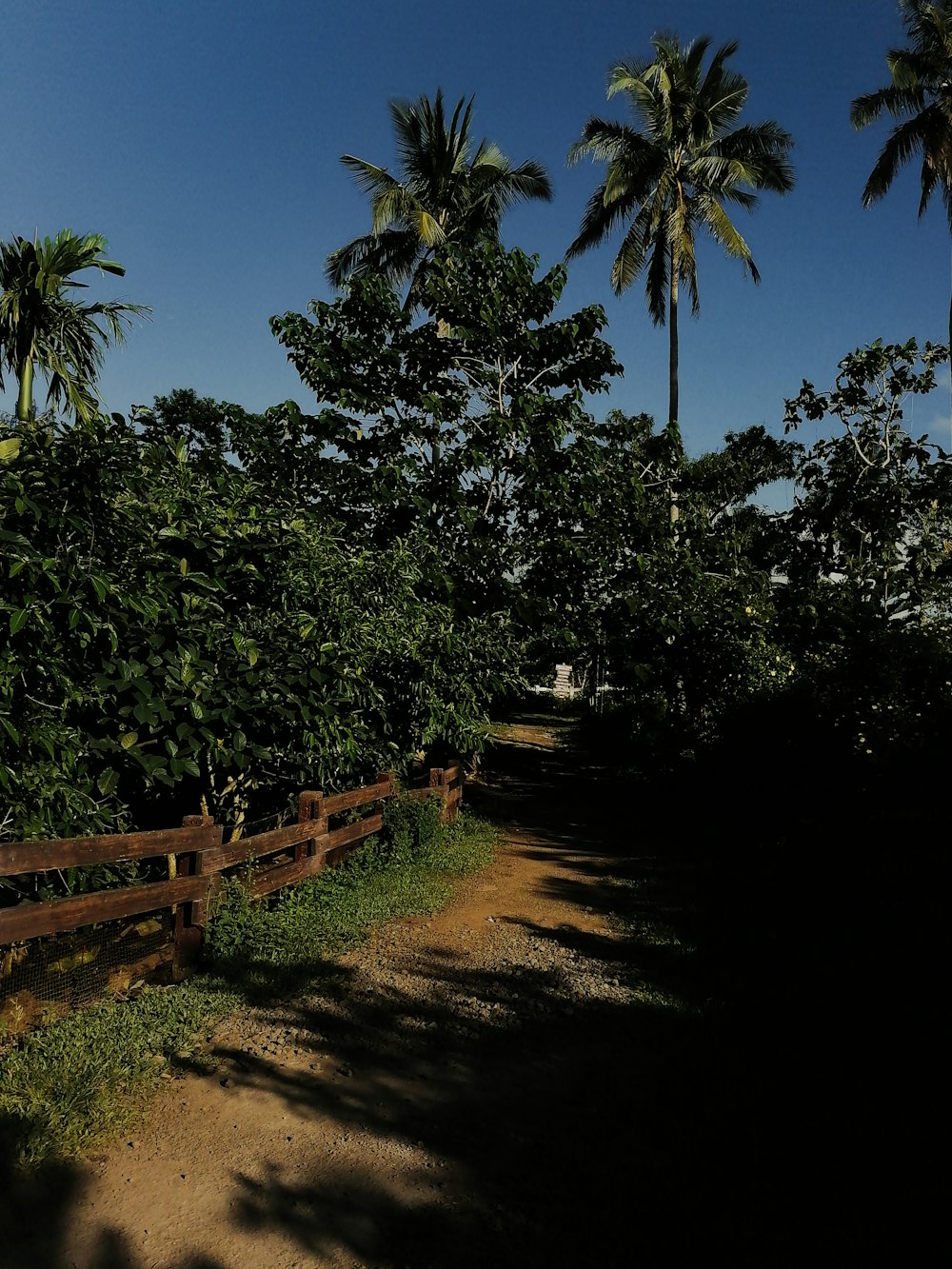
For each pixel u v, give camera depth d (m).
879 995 4.47
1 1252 2.62
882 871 5.90
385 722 8.34
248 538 6.45
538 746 20.12
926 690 6.89
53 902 3.79
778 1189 3.00
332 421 11.17
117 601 4.83
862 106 21.80
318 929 5.70
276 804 7.43
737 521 17.81
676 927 6.16
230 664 5.88
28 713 4.42
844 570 11.55
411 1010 4.64
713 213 21.70
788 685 9.06
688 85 22.02
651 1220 2.87
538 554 11.93
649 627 11.79
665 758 12.29
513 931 6.23
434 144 22.23
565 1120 3.52
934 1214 2.83
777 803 8.77
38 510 4.25
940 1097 3.51
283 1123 3.45
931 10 21.05
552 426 11.28
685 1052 4.12
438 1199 3.01
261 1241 2.76
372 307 11.86
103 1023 4.01
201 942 4.98
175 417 13.95
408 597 8.59
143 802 6.58
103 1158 3.14
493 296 11.66
